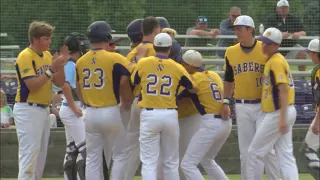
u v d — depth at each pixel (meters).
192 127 31.88
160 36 29.44
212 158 32.34
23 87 28.78
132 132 31.19
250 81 30.34
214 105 31.03
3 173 43.72
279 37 29.23
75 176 33.94
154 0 49.34
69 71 32.97
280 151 29.94
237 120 31.00
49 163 43.72
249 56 30.28
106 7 49.25
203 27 49.50
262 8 50.47
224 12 49.81
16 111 29.09
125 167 31.12
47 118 29.73
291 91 29.73
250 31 30.14
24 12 49.06
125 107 30.83
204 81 31.00
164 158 29.92
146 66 29.36
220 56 49.78
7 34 49.16
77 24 48.81
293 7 49.84
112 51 31.06
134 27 32.06
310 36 49.78
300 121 45.34
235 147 44.41
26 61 28.64
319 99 28.48
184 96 30.97
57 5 48.75
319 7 49.72
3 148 43.72
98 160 30.45
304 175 43.25
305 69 49.97
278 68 28.88
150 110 29.19
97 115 29.50
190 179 31.16
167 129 29.28
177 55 31.94
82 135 33.34
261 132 29.59
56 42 48.41
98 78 29.47
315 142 27.39
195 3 49.66
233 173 44.50
